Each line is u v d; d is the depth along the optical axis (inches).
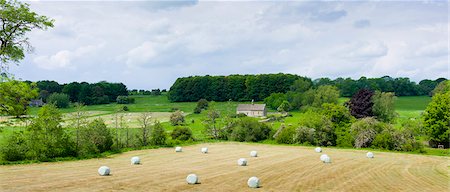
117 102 6097.4
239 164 1573.6
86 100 5605.3
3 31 1592.0
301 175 1331.2
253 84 5989.2
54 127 1673.2
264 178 1242.6
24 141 1598.2
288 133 2992.1
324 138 2913.4
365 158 1972.2
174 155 1937.7
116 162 1590.8
